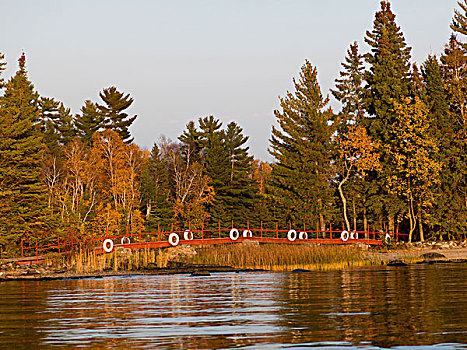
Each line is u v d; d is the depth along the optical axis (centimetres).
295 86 7125
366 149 6562
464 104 6850
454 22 7312
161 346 1235
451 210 6444
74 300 2130
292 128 7081
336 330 1366
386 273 3222
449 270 3350
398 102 6900
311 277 3053
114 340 1308
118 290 2548
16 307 1919
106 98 10538
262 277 3173
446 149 6581
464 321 1447
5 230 5291
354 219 6962
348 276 3053
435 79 6794
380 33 7475
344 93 7600
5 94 6100
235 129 10356
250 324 1488
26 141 5722
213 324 1502
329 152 6900
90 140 10156
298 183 6850
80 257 4116
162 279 3231
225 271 3847
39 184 5722
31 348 1234
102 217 7062
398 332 1322
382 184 6700
